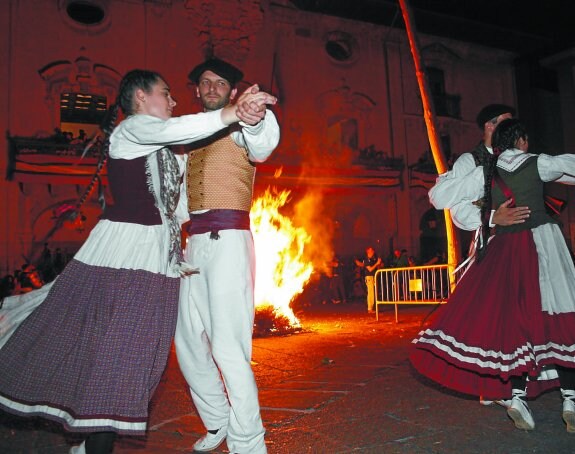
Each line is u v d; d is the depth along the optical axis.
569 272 2.91
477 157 3.16
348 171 17.48
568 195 19.66
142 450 2.73
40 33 14.82
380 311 11.20
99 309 2.12
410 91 19.36
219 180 2.48
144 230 2.24
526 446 2.59
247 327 2.42
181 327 2.63
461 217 3.14
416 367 3.10
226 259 2.42
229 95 2.67
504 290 2.86
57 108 14.78
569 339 2.75
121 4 15.75
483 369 2.78
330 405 3.46
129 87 2.35
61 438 2.94
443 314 3.01
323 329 7.95
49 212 14.30
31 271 12.20
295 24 17.88
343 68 18.42
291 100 17.53
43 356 2.09
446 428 2.90
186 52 16.33
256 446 2.32
